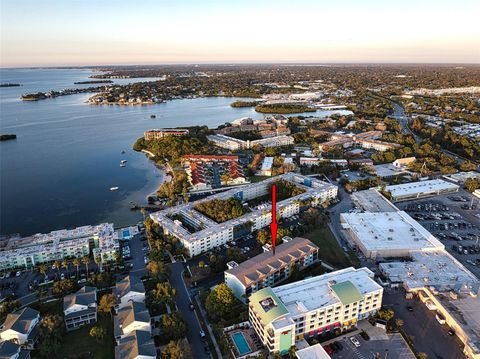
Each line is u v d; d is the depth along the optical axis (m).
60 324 182.00
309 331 177.75
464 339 172.00
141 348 159.88
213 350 172.50
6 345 164.12
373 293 187.50
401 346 172.62
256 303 177.88
